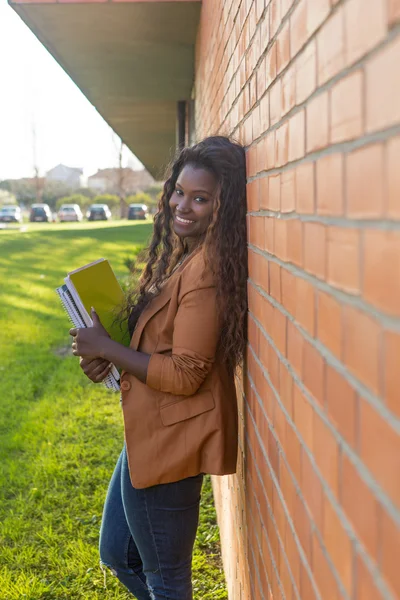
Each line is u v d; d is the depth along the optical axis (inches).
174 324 74.9
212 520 148.3
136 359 74.3
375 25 28.4
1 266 762.2
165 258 87.7
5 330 399.5
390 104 26.6
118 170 2255.2
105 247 990.4
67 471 174.6
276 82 54.2
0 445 196.2
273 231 56.7
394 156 26.2
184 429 76.2
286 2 49.1
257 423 69.7
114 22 190.4
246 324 77.5
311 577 43.2
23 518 151.6
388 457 27.5
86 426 213.5
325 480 38.7
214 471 75.9
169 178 84.7
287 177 49.3
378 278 28.2
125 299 84.6
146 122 426.6
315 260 40.0
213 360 74.1
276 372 56.2
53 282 642.2
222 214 75.5
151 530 79.8
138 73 270.4
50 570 130.8
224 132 99.0
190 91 313.1
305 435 44.2
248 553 82.3
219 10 115.7
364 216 30.0
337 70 34.4
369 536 30.3
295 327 47.0
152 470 76.4
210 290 73.7
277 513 57.4
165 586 81.1
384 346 27.7
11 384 269.3
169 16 185.2
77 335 77.7
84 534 144.3
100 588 123.8
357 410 31.8
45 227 1491.1
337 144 34.5
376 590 29.4
